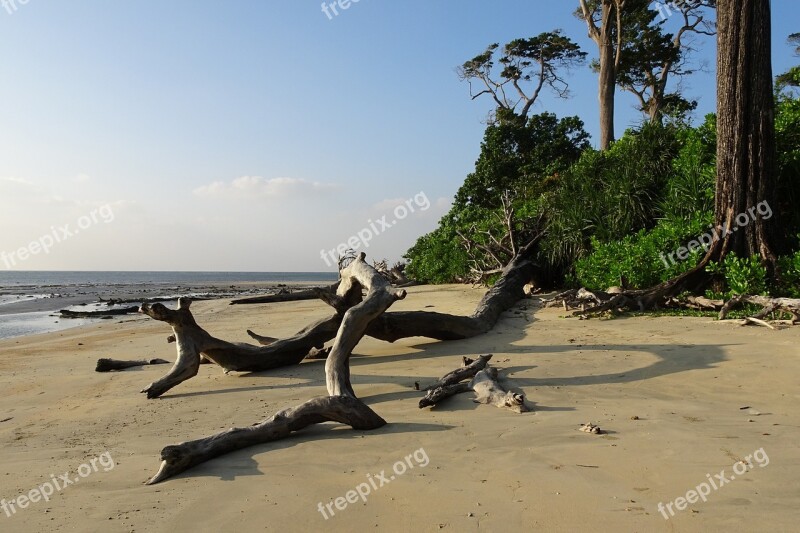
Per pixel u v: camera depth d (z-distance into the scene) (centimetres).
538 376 717
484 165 3331
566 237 1620
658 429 486
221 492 392
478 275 2078
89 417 642
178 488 404
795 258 1083
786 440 446
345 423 533
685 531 309
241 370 864
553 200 1772
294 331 1362
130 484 418
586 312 1165
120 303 3416
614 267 1320
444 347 974
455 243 2673
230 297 3875
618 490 366
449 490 378
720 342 823
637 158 1551
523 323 1160
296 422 517
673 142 1536
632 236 1452
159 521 348
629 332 961
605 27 2758
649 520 323
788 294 1066
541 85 4431
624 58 3375
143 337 1432
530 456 435
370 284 801
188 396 732
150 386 736
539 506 347
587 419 528
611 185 1565
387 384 738
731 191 1170
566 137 3375
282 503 369
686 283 1181
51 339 1488
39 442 548
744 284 1062
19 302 3684
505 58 4412
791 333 848
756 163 1152
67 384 855
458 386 643
